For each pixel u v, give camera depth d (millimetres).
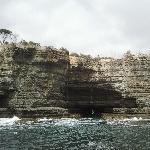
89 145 63875
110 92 135875
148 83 135750
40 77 126625
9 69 120750
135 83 135500
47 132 84625
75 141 69375
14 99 118000
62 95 132000
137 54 139625
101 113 134000
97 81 136250
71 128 94875
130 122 113812
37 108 120688
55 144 65062
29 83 123438
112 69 138375
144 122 113438
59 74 132500
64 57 136250
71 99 135375
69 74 136875
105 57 142125
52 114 122375
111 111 134500
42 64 128000
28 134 79688
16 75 121688
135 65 137875
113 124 106375
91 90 136125
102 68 139125
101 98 135750
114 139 71562
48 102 125125
